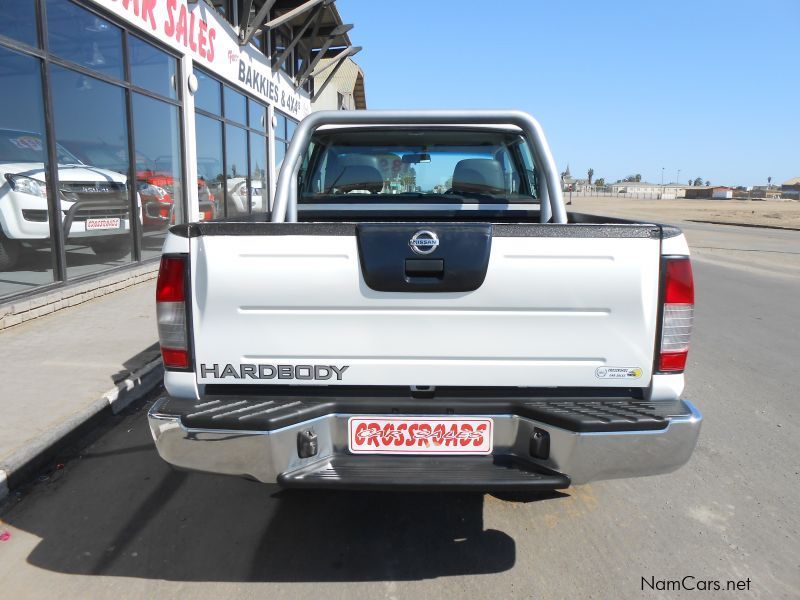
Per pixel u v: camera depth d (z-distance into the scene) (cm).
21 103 618
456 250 228
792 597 248
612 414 229
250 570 264
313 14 1611
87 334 578
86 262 744
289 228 229
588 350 237
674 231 234
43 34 634
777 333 702
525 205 402
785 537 291
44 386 442
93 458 370
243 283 232
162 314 238
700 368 561
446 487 229
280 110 1627
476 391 246
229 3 1233
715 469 362
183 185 1006
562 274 231
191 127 1011
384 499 326
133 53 833
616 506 320
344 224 229
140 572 262
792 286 1067
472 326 235
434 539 289
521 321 235
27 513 309
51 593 248
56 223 672
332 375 239
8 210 608
